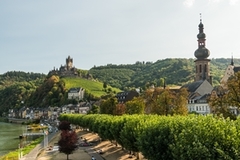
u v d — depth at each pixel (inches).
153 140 2474.2
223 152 1651.1
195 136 1796.3
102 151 4306.1
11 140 7121.1
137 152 3464.6
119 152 4136.3
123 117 3786.9
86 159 3976.4
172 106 4429.1
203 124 1907.0
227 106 3105.3
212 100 3218.5
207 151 1727.4
